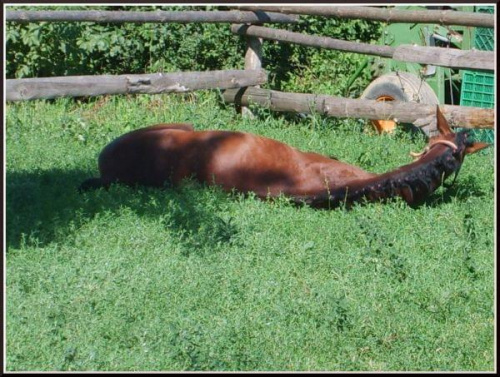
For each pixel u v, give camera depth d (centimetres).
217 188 1138
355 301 859
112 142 1194
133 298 841
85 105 1725
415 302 864
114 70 1912
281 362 757
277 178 1135
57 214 1034
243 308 838
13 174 1188
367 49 1576
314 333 798
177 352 750
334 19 1948
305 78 1917
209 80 1609
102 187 1153
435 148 1134
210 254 949
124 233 995
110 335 785
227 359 755
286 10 1677
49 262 920
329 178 1132
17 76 1830
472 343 800
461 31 1684
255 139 1159
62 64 1858
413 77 1617
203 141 1164
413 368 764
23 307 820
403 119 1476
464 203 1138
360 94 1834
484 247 1008
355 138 1493
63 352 751
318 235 1016
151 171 1169
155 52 1892
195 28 1886
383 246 967
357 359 769
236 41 1881
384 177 1107
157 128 1238
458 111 1377
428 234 1030
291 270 928
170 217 1038
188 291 859
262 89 1675
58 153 1337
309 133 1545
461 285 904
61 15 1494
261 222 1047
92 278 879
